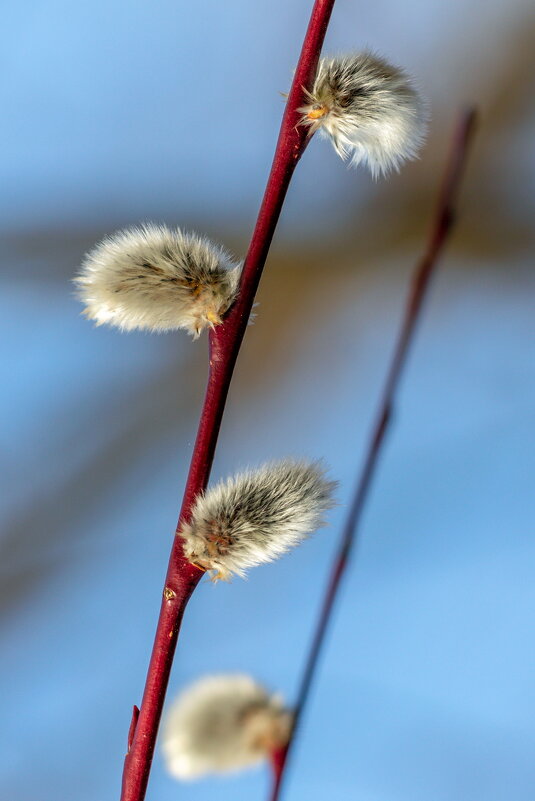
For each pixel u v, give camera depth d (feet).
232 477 1.33
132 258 1.33
